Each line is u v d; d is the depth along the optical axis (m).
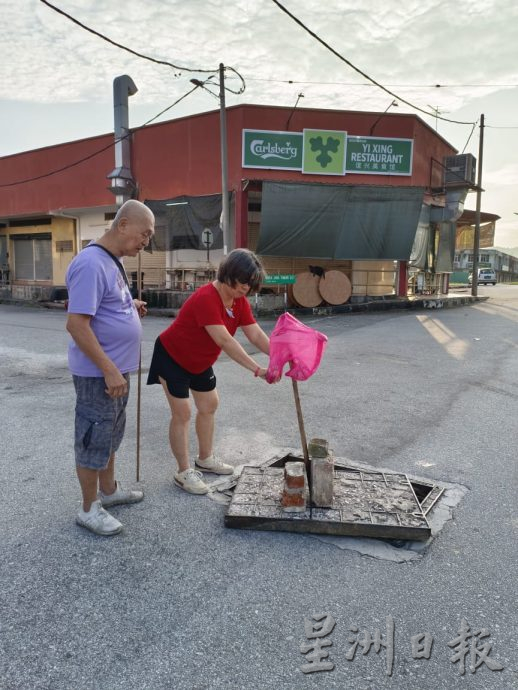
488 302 19.05
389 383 6.05
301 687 1.73
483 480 3.36
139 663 1.83
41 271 22.39
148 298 15.37
